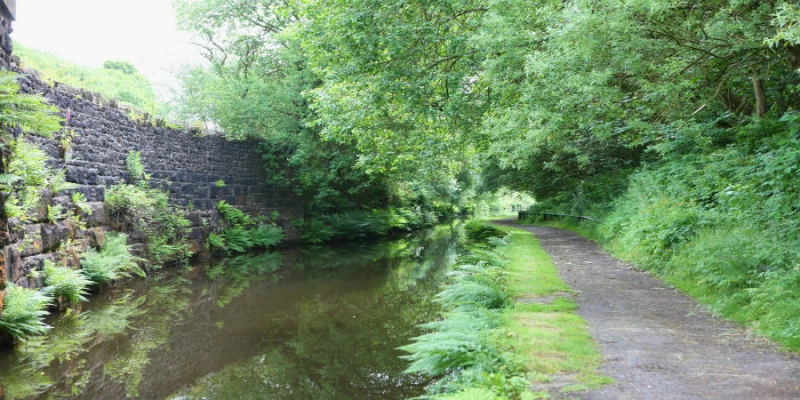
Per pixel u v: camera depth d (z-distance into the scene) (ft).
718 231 24.03
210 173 57.67
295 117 67.87
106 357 22.00
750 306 18.34
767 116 33.30
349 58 36.65
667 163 41.50
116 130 43.04
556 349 15.37
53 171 33.30
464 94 41.52
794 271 17.93
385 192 95.30
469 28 36.68
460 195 144.97
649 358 14.55
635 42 24.77
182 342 24.16
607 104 26.89
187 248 50.39
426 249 67.82
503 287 25.12
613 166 60.39
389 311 29.78
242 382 18.94
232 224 59.72
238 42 73.26
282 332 25.52
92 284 34.83
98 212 38.01
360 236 82.64
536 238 54.90
